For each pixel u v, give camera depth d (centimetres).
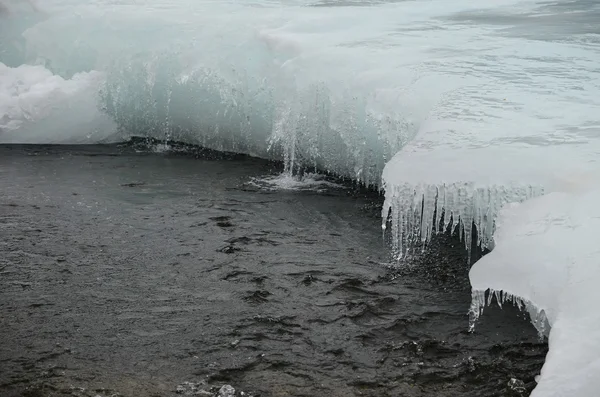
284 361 428
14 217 628
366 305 487
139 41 857
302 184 700
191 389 403
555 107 574
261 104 759
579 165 470
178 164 770
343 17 895
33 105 850
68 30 906
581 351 337
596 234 406
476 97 604
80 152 820
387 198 525
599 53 728
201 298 497
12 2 952
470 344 443
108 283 518
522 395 396
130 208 649
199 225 612
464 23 895
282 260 550
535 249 412
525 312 473
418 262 543
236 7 959
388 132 632
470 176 489
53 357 432
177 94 822
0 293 504
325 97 692
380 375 415
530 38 802
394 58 716
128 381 409
